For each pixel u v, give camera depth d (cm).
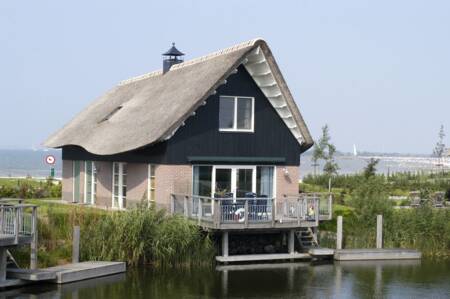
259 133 3003
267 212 2661
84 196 3541
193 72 3125
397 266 2770
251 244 2823
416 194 3947
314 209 2731
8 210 2031
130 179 3106
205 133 2881
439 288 2331
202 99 2788
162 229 2450
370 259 2894
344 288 2289
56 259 2322
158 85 3397
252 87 2984
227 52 3003
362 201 3198
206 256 2566
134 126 3045
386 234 3116
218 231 2583
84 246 2409
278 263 2720
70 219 2480
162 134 2727
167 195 2800
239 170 2969
